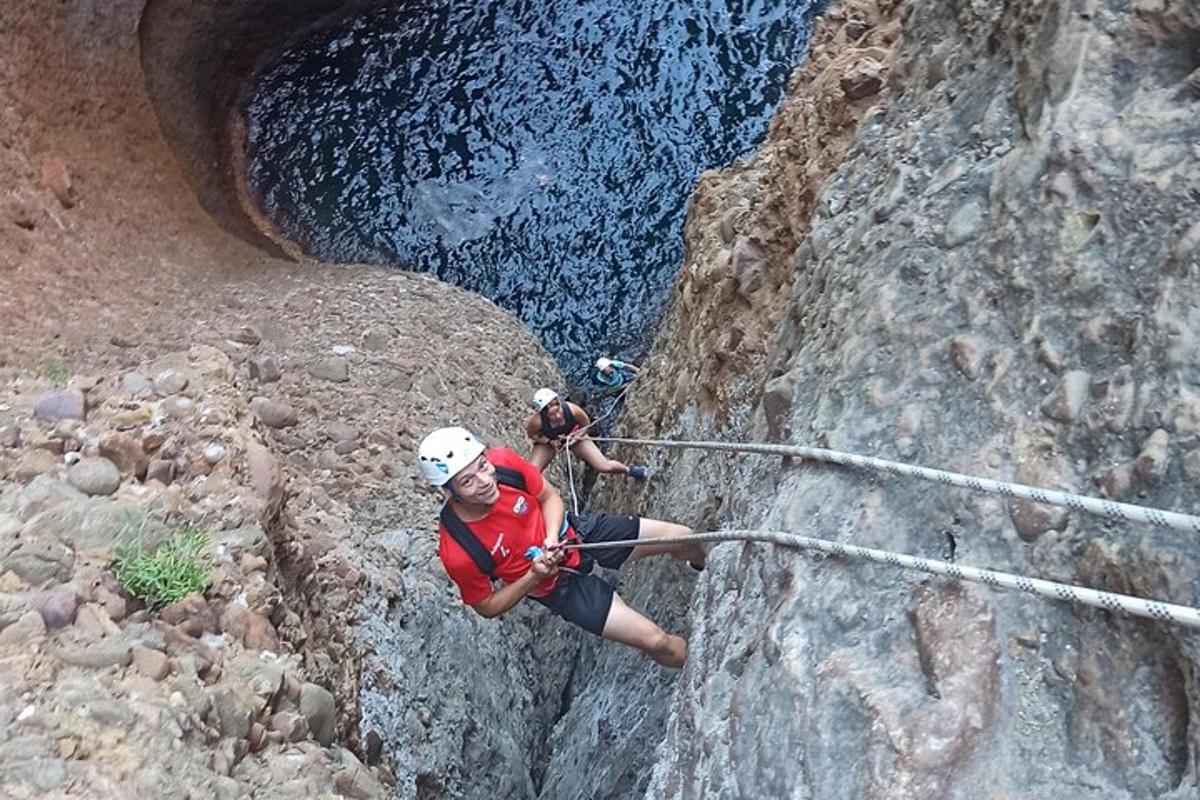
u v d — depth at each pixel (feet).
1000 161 11.84
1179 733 8.43
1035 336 10.50
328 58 49.75
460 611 22.95
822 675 10.22
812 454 11.43
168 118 43.88
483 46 48.78
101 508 13.55
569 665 25.03
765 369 15.92
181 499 14.67
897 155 13.97
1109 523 9.18
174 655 12.21
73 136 37.27
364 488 25.59
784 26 45.73
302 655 14.57
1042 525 9.66
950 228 11.94
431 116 47.70
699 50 46.26
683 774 11.78
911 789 9.14
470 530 15.38
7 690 10.66
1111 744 8.69
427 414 29.55
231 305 34.01
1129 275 10.03
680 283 27.07
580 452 24.29
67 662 11.30
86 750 10.42
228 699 12.01
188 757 10.91
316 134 47.98
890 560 9.96
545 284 43.06
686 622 17.17
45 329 29.68
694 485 19.15
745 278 19.53
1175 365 9.27
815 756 9.87
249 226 45.03
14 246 31.60
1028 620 9.43
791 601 11.07
